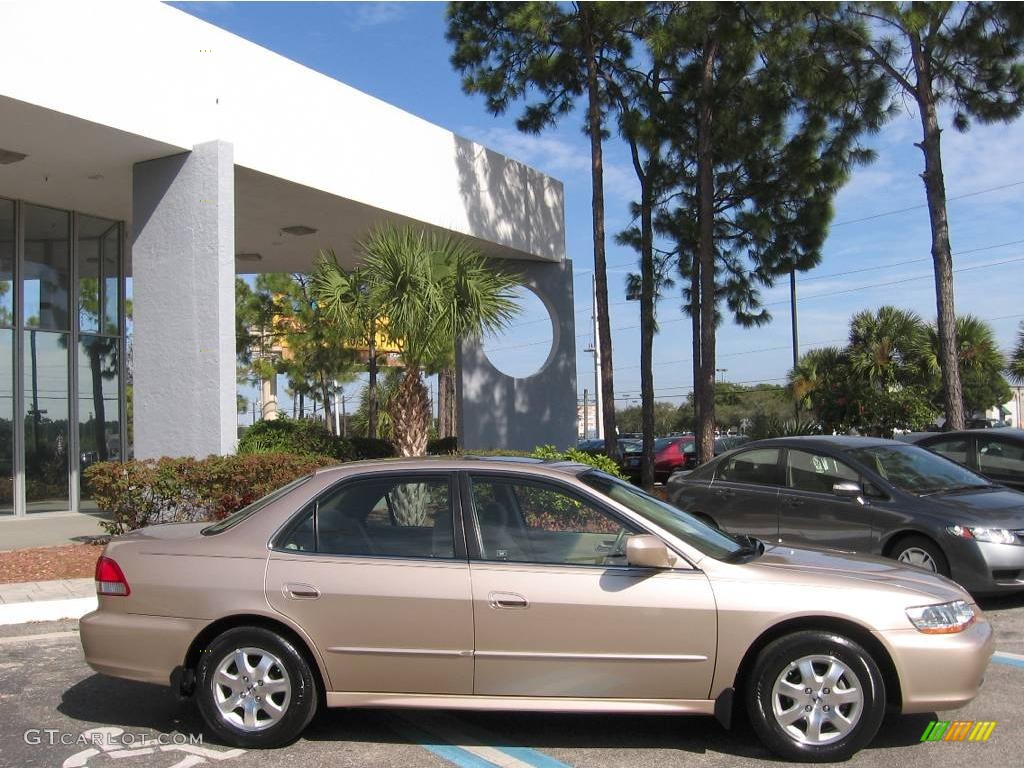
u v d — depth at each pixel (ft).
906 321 75.97
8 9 33.14
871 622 14.66
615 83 63.16
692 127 64.13
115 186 45.47
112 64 36.78
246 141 42.09
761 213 64.75
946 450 37.55
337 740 16.20
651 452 67.10
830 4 49.96
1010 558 24.84
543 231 63.36
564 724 16.94
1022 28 48.34
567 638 14.85
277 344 85.61
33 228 48.93
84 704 18.53
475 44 59.06
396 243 41.27
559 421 64.23
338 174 47.03
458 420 61.31
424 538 15.78
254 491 33.91
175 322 40.22
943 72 53.01
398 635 15.14
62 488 49.24
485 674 15.02
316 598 15.33
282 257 63.46
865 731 14.53
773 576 15.10
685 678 14.78
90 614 16.49
